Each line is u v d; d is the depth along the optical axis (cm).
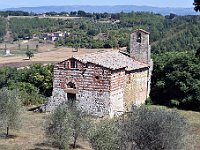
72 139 4697
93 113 6266
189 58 7269
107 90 6191
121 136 3203
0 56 17500
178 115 3197
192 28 12769
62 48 18038
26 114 6425
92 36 19050
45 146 4512
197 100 7025
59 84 6550
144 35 7281
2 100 4934
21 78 8662
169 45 11938
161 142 3045
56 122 4369
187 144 3281
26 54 16812
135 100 6969
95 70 6253
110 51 7350
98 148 3562
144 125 3083
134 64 7000
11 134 5053
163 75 7500
